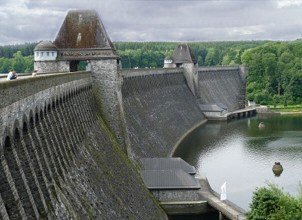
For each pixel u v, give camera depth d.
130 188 67.62
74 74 64.31
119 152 76.62
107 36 84.44
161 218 72.25
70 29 84.31
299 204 59.22
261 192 61.12
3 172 29.78
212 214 79.50
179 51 193.62
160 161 89.44
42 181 37.31
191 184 79.56
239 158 118.06
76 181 47.84
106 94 83.44
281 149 129.62
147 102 130.88
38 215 33.47
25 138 37.22
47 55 81.56
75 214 41.28
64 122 53.19
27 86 37.94
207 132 159.00
